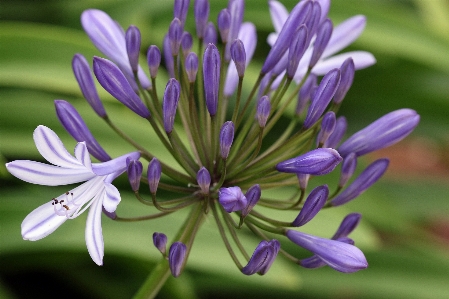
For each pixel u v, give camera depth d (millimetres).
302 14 520
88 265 667
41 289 676
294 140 521
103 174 489
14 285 670
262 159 523
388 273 675
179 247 497
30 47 648
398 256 677
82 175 499
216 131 523
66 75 648
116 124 653
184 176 525
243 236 649
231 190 491
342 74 521
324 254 501
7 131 636
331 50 550
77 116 509
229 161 527
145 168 642
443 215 946
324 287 671
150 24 710
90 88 523
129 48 522
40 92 677
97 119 652
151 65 519
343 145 527
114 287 669
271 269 636
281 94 524
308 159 497
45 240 606
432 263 675
